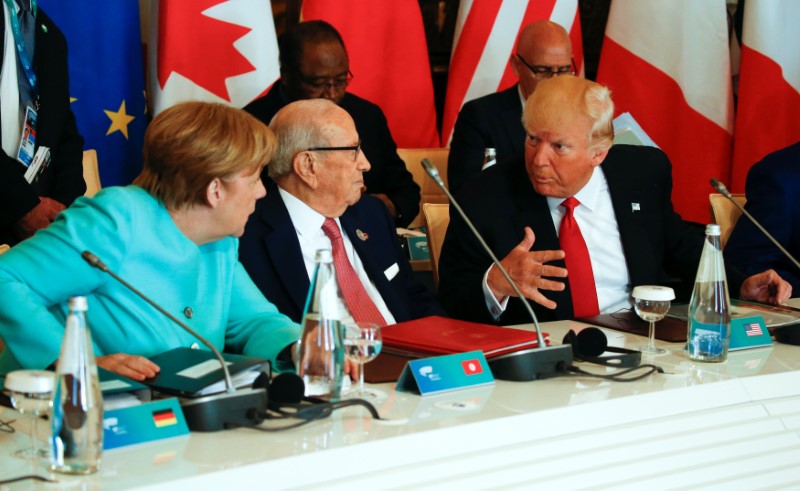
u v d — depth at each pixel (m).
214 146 2.21
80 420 1.52
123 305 2.24
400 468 1.71
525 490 1.81
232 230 2.32
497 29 5.31
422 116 5.39
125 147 4.68
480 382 2.10
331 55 4.51
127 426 1.67
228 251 2.51
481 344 2.25
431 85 5.40
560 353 2.18
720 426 2.10
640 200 3.29
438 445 1.76
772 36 5.27
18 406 1.63
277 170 2.87
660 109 5.38
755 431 2.15
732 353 2.49
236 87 4.86
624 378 2.16
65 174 3.96
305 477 1.61
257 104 4.64
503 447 1.83
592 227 3.23
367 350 2.00
